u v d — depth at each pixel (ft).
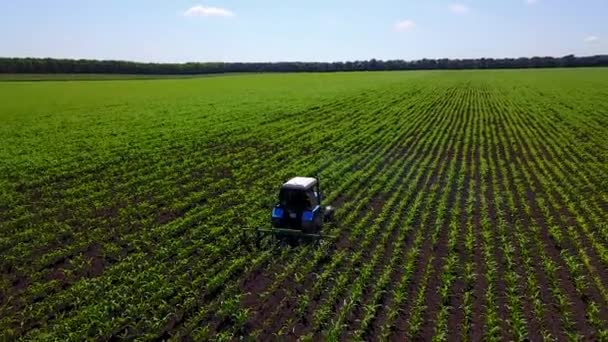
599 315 47.29
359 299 49.32
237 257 60.39
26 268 58.08
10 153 118.52
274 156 115.96
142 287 51.83
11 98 256.11
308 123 164.14
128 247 64.44
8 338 43.55
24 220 74.08
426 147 128.06
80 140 134.00
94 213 77.82
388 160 114.73
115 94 278.46
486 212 75.56
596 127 151.94
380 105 213.46
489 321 45.01
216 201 82.69
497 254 61.41
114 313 47.85
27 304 49.90
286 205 64.64
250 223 70.44
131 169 105.09
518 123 164.96
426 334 44.62
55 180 96.43
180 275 55.77
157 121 167.02
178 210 78.84
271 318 46.91
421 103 222.89
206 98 246.06
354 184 92.12
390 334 44.55
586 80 349.00
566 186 88.48
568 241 65.57
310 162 110.83
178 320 46.91
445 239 66.28
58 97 260.62
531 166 106.42
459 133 147.74
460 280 54.39
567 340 43.39
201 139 135.95
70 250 62.44
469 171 104.37
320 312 46.78
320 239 64.28
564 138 136.87
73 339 42.93
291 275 55.62
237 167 107.24
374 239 66.13
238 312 47.29
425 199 84.02
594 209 77.82
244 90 295.48
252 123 162.40
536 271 56.70
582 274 55.77
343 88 302.04
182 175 100.53
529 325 45.93
